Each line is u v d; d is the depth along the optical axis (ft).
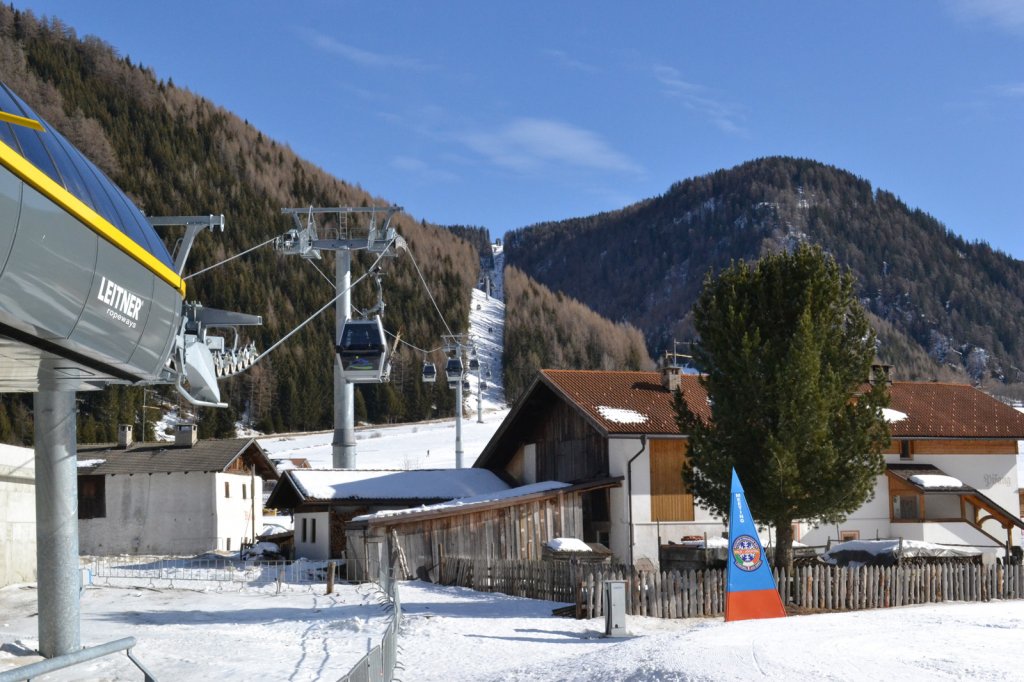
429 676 57.31
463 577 108.17
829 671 43.55
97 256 44.91
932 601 92.48
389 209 139.74
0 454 98.07
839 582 88.94
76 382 55.88
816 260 92.02
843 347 93.40
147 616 84.33
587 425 135.85
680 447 130.41
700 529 128.77
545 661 58.75
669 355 147.33
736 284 93.66
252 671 58.13
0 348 43.83
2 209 36.35
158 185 650.84
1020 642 51.62
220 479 185.06
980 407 151.53
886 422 91.76
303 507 147.13
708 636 57.77
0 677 33.55
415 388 559.38
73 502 58.85
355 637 71.82
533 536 122.72
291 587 107.86
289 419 513.04
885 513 135.95
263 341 534.37
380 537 116.06
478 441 399.24
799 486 87.61
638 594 84.12
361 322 117.91
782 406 87.51
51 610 58.18
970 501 134.62
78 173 46.44
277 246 135.64
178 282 56.65
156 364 54.19
